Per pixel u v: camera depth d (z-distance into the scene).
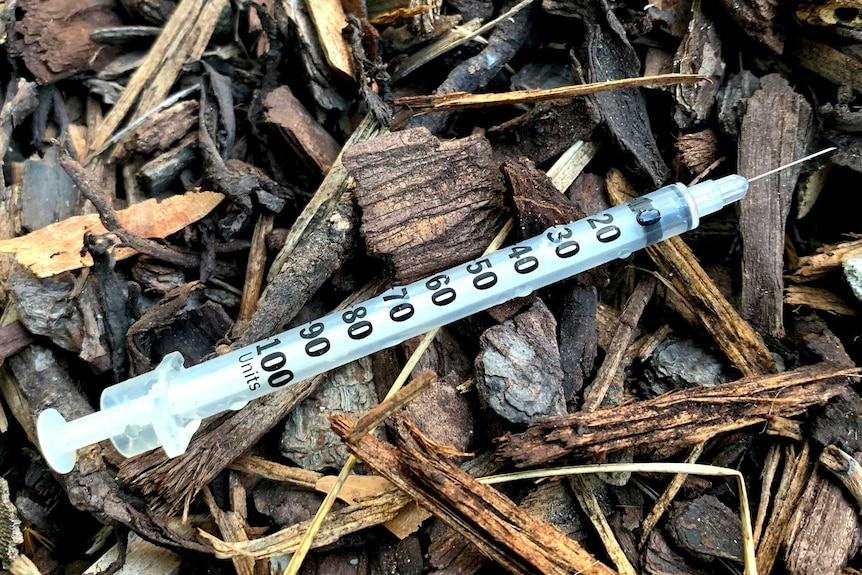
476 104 0.14
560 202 0.13
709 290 0.13
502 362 0.12
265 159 0.15
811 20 0.13
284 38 0.15
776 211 0.13
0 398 0.13
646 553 0.12
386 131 0.14
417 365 0.13
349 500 0.13
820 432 0.12
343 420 0.12
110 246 0.13
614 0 0.15
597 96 0.14
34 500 0.13
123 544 0.13
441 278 0.13
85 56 0.15
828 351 0.13
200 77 0.15
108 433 0.12
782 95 0.14
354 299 0.14
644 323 0.14
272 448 0.13
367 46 0.14
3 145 0.14
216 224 0.14
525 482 0.13
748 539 0.12
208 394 0.12
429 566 0.12
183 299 0.13
